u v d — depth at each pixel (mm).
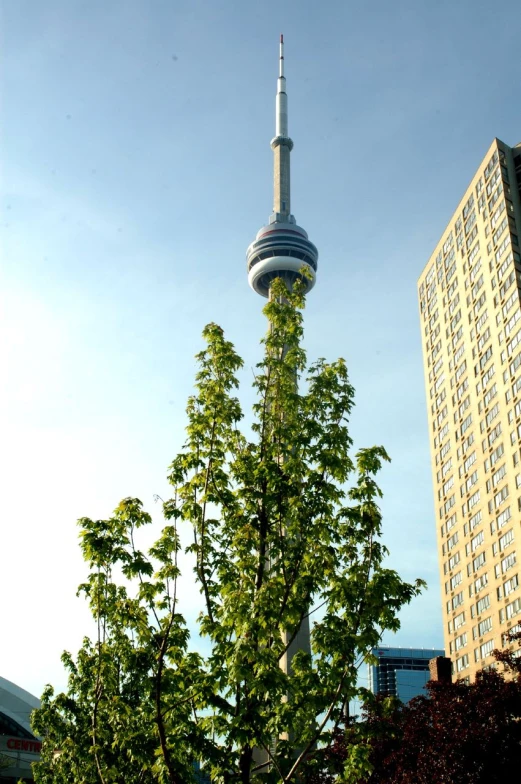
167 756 17750
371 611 19391
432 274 121562
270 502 20891
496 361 95812
